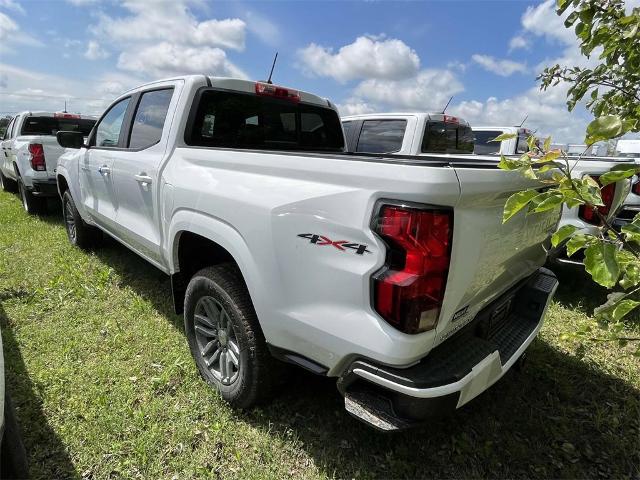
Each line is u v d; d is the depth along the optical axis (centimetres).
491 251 179
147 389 259
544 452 225
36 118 775
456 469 212
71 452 212
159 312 358
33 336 315
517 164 133
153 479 200
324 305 175
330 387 264
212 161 240
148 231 310
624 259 127
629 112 197
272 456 214
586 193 120
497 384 278
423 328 156
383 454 218
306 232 178
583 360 307
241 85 304
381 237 155
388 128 581
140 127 330
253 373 222
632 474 213
